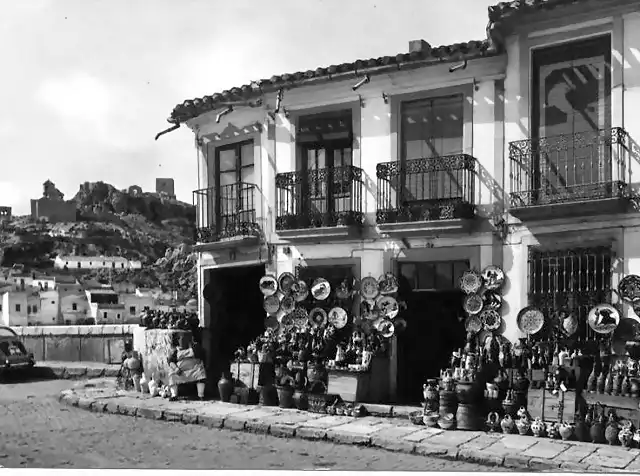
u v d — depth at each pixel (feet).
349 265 40.75
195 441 31.01
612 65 32.17
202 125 48.55
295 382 37.63
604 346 30.96
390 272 38.93
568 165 33.35
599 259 32.27
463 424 31.40
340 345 38.93
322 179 41.37
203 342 45.16
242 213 45.96
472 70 36.65
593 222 32.42
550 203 32.50
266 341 40.60
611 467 24.77
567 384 30.60
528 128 34.58
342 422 33.32
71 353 61.57
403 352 38.70
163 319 44.96
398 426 32.37
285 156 43.50
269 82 42.11
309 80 40.81
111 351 59.67
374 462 26.96
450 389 32.24
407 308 38.75
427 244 37.81
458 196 36.99
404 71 38.34
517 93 35.09
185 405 38.65
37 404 42.37
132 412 38.06
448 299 37.99
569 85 33.81
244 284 48.24
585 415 29.58
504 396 32.17
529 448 27.58
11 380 54.80
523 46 34.81
